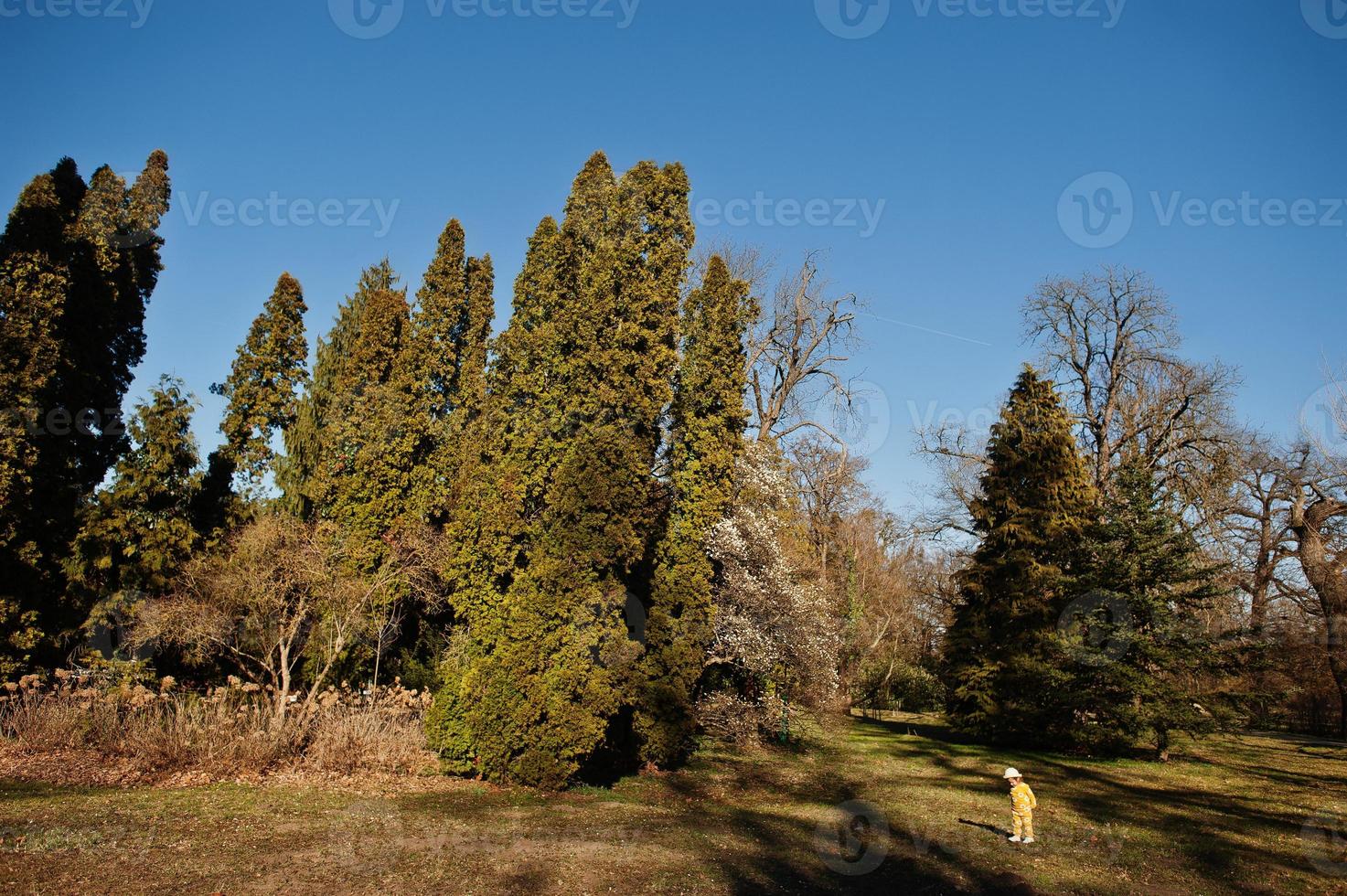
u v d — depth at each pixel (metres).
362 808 11.60
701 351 18.28
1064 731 22.91
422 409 20.19
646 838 11.08
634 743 16.44
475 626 14.66
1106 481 29.30
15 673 15.27
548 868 9.36
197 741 13.61
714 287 18.73
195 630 15.62
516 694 13.91
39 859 8.20
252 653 17.39
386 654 19.66
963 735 26.66
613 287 15.84
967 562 33.47
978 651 25.58
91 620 16.81
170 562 17.80
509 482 15.03
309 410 22.75
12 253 15.91
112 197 18.98
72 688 15.60
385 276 25.66
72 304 17.47
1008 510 25.89
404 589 18.23
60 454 16.75
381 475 18.95
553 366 15.32
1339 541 28.59
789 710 21.48
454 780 14.23
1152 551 22.28
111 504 17.52
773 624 20.30
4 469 14.93
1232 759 23.53
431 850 9.70
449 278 21.39
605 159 18.14
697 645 17.19
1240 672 22.14
